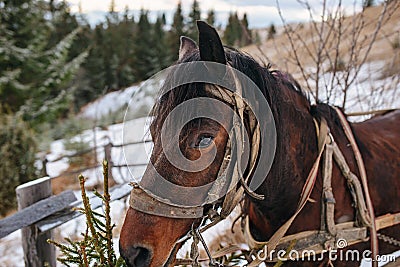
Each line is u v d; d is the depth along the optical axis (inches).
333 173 70.9
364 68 253.0
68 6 501.7
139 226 51.8
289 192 67.1
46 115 442.9
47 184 113.1
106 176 58.2
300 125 67.1
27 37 455.5
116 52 1071.0
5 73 410.9
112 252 60.2
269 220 71.0
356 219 72.7
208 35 50.7
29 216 102.3
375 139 84.2
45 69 457.7
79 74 919.7
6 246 196.9
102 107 494.6
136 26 1107.3
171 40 1054.4
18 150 276.2
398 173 80.7
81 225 192.2
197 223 54.7
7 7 435.5
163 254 52.4
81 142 410.3
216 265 60.1
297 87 72.1
